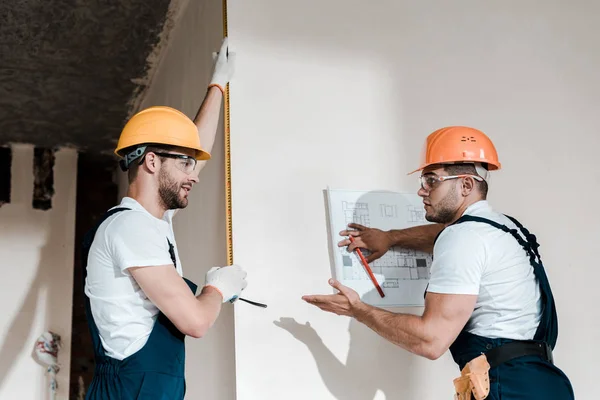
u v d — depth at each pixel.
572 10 3.41
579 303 3.03
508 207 3.03
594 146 3.26
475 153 2.31
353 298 2.32
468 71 3.12
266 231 2.60
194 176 2.08
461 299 2.08
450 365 2.73
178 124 2.06
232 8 2.79
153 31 4.04
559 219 3.10
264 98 2.73
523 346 2.11
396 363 2.65
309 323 2.56
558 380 2.10
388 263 2.70
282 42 2.83
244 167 2.64
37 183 5.35
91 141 5.39
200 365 2.94
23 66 4.34
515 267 2.14
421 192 2.37
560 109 3.25
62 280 5.18
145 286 1.86
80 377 5.15
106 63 4.35
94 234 1.99
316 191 2.71
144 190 2.03
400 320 2.17
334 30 2.92
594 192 3.19
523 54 3.24
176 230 3.56
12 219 5.20
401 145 2.89
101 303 1.92
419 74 3.02
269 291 2.54
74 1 3.73
